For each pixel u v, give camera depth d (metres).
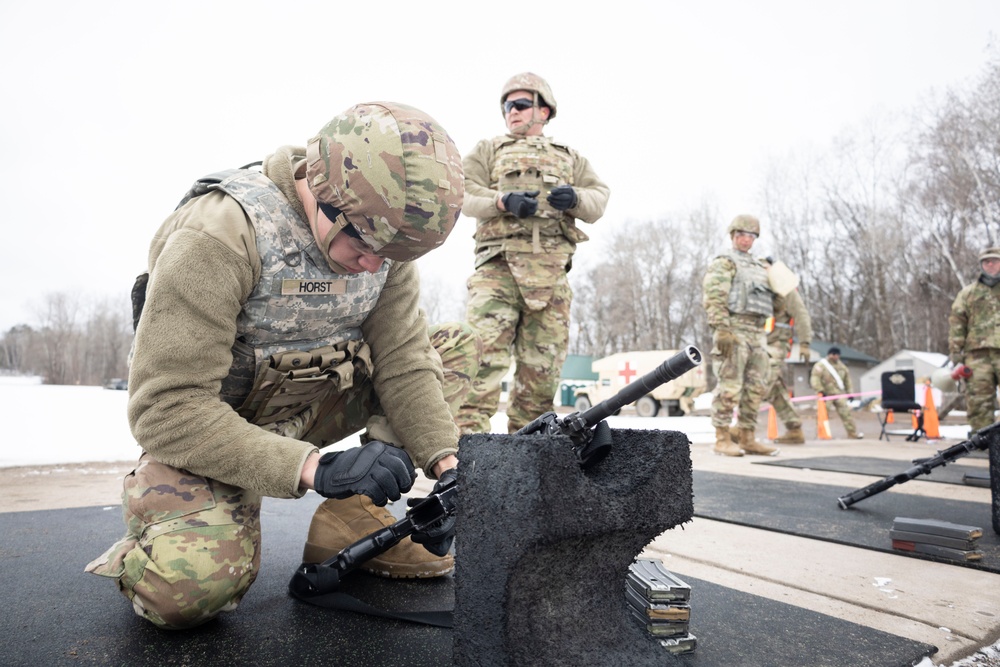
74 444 6.30
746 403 7.34
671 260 53.44
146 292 1.80
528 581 1.35
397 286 2.15
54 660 1.61
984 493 4.36
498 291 4.38
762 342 7.30
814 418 18.16
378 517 2.28
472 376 2.75
